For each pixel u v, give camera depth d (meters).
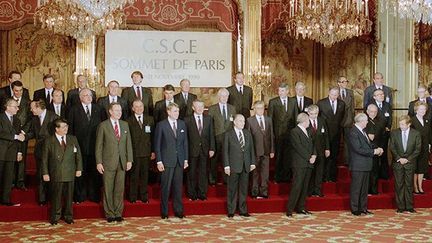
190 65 12.98
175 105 9.43
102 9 9.64
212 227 8.75
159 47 12.86
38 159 9.46
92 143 9.67
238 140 9.50
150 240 7.91
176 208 9.45
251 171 10.12
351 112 11.23
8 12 11.94
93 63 12.26
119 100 10.22
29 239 7.94
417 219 9.36
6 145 9.19
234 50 13.06
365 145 9.66
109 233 8.31
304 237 8.11
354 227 8.75
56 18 9.80
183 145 9.45
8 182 9.22
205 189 9.94
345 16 10.70
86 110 9.74
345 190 10.62
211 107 10.42
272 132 10.15
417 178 10.52
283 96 10.73
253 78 12.70
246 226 8.82
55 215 8.88
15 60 12.70
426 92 12.20
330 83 13.75
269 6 12.98
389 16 13.14
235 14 12.94
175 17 12.72
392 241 7.89
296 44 13.67
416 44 13.17
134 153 9.61
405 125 9.87
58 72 12.88
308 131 9.62
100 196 9.77
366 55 13.66
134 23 12.69
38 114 9.53
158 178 10.54
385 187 10.73
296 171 9.54
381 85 11.33
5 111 9.29
